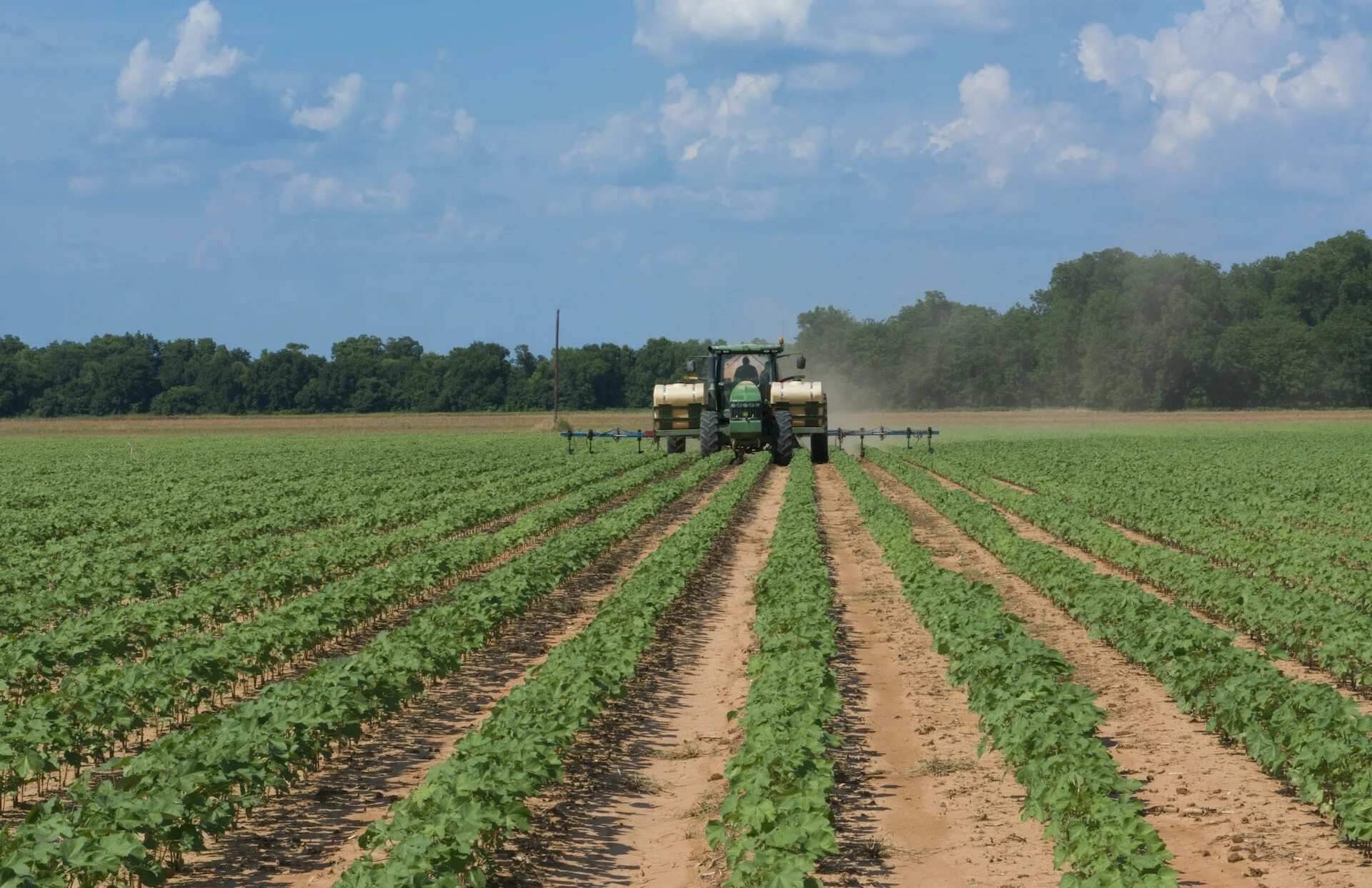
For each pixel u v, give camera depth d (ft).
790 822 28.14
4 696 46.11
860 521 102.47
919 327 525.75
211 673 43.91
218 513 106.63
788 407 151.43
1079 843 27.48
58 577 70.85
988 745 39.65
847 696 47.21
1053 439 244.63
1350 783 32.07
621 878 30.30
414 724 44.32
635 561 83.97
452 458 194.39
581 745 41.29
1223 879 29.22
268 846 32.37
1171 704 45.37
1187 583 62.18
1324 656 47.21
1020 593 69.21
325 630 53.16
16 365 563.48
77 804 34.94
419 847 26.08
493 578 62.75
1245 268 506.07
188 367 582.35
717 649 56.44
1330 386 411.34
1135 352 424.46
